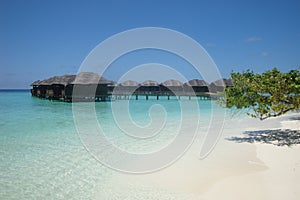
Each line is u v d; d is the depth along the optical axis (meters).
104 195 5.64
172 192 5.65
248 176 6.16
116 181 6.40
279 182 5.67
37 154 8.81
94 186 6.12
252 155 7.95
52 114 20.78
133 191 5.80
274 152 8.16
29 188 6.04
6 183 6.32
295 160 7.22
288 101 8.19
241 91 8.78
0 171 7.14
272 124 14.73
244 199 5.03
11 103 33.16
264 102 8.45
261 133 11.77
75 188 6.03
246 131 12.56
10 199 5.49
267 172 6.34
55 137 11.61
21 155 8.68
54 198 5.54
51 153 8.96
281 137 10.59
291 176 5.98
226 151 8.64
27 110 24.12
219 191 5.48
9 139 11.12
